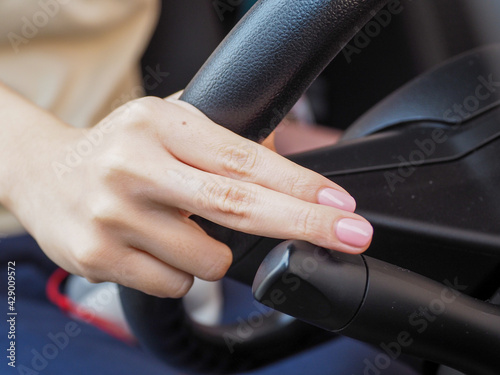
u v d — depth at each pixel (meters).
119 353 0.60
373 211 0.44
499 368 0.41
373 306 0.39
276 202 0.40
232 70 0.41
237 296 0.82
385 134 0.49
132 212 0.42
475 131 0.47
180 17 0.94
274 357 0.55
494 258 0.45
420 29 0.89
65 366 0.57
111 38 0.88
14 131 0.49
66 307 0.75
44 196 0.45
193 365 0.54
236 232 0.44
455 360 0.41
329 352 0.63
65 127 0.48
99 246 0.43
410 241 0.45
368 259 0.40
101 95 0.88
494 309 0.41
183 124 0.42
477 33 0.77
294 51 0.40
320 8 0.39
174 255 0.43
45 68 0.85
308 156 0.46
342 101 1.09
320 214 0.39
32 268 0.80
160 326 0.50
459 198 0.45
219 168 0.41
